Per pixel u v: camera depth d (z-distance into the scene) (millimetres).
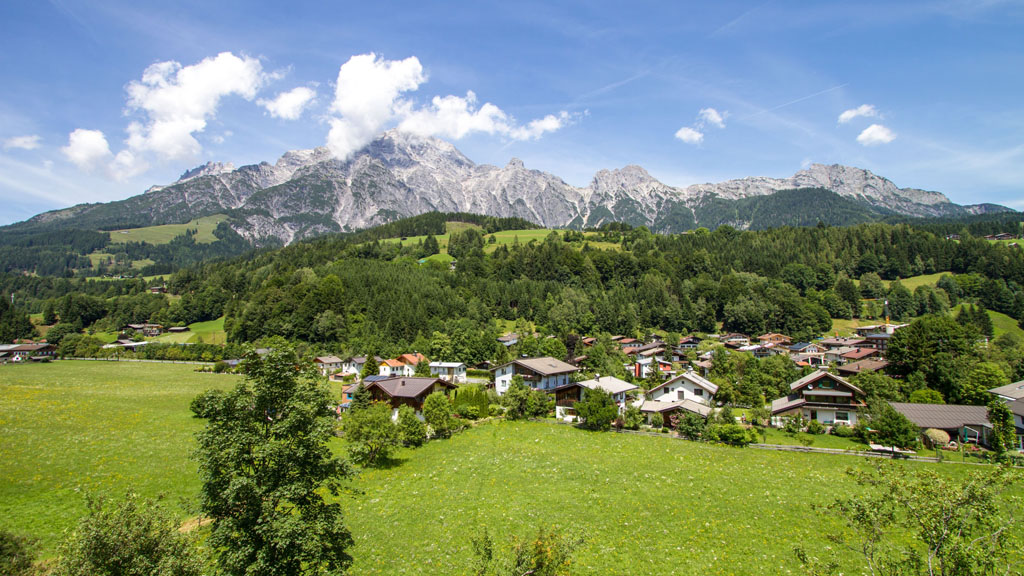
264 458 19594
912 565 15672
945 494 14484
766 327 155250
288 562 18812
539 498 35906
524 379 76938
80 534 15453
